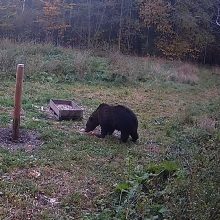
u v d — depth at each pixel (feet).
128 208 17.53
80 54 65.16
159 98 50.65
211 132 31.32
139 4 104.63
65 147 26.91
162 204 17.92
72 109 34.42
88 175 22.65
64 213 18.15
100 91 49.78
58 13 94.99
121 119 29.17
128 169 23.08
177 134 32.71
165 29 105.09
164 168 21.16
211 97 57.36
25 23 92.73
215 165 18.76
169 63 86.12
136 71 62.08
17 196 18.88
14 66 51.03
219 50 112.27
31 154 24.73
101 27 101.04
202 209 15.23
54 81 50.85
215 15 111.96
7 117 31.53
